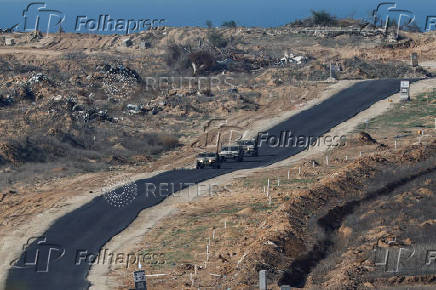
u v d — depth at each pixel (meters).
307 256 60.91
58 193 89.75
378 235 62.16
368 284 51.59
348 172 84.12
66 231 74.69
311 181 89.56
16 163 102.62
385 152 96.19
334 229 67.75
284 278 55.78
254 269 57.50
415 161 89.88
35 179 97.25
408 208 68.69
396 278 52.53
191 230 73.50
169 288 57.12
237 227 73.00
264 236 64.81
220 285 56.22
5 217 80.31
